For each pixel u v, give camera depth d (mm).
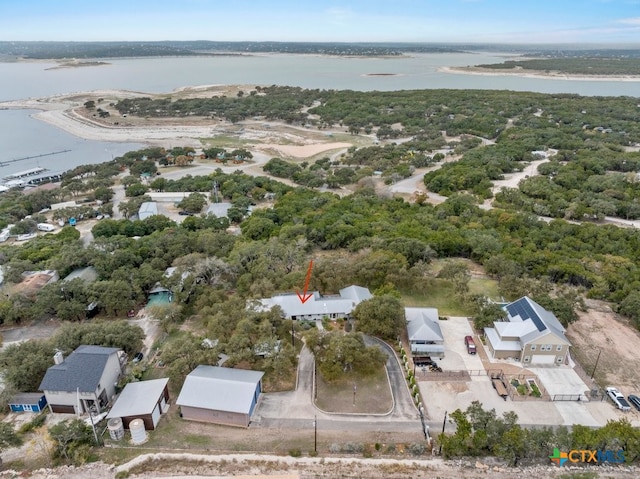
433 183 151250
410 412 54281
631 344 68875
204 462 47156
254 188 150750
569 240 104188
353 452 48438
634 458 47250
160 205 144875
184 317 75188
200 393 53312
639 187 142875
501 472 46188
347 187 164250
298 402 55594
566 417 53656
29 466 47219
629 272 86812
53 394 53562
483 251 94688
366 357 57688
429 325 67062
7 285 81000
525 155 185875
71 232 113875
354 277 81938
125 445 49500
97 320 74250
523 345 62562
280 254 87562
